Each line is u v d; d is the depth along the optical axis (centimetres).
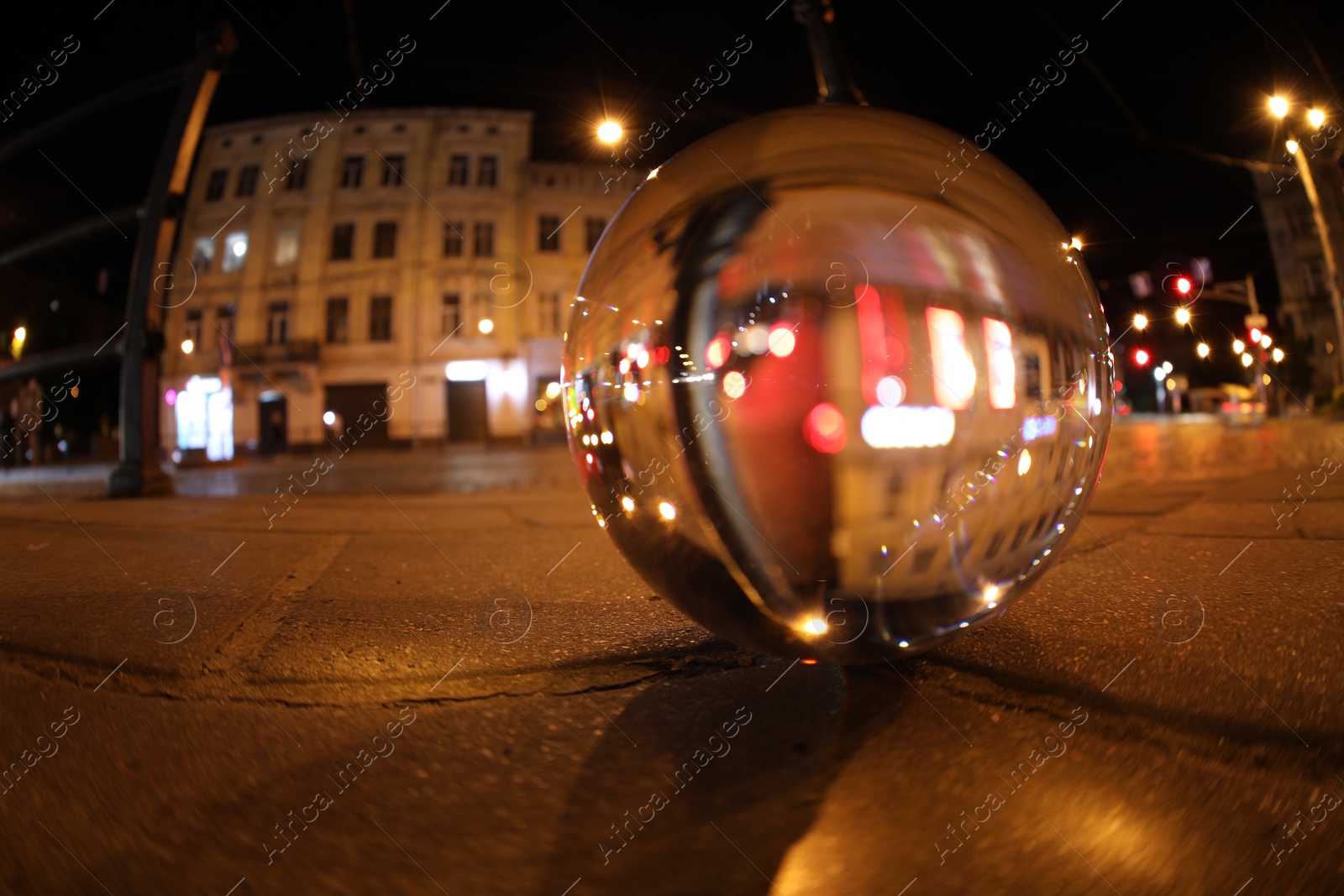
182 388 2573
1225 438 1197
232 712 115
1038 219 109
